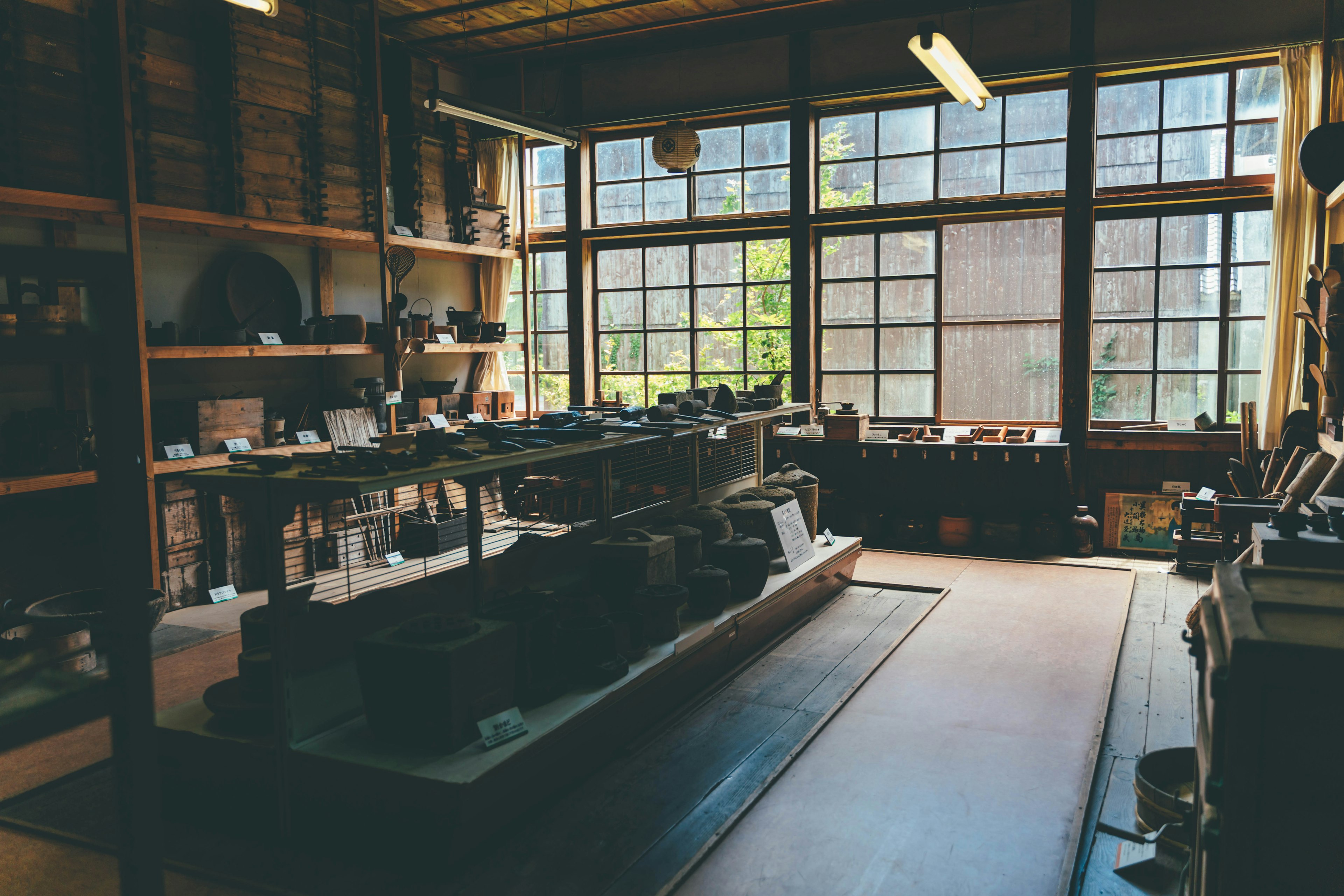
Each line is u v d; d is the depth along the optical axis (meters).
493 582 3.48
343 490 2.47
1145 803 2.57
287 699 2.58
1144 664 4.11
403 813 2.46
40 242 4.73
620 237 7.68
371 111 6.26
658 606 3.47
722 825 2.72
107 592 1.38
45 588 4.70
